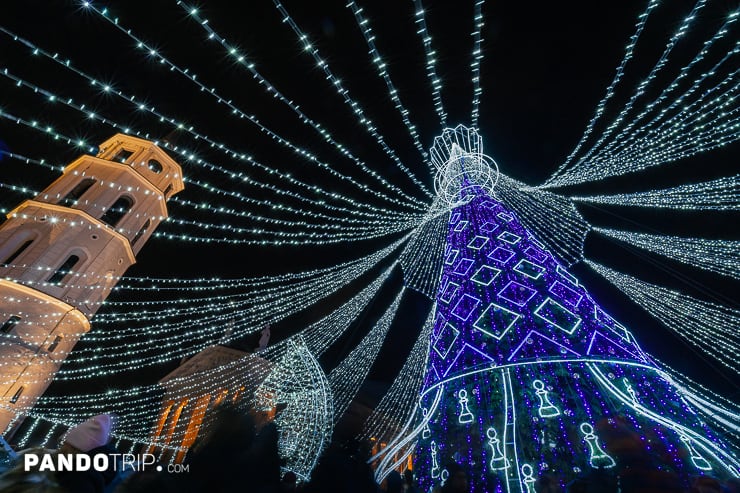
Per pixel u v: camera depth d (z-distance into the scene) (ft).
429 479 22.48
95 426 10.04
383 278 48.03
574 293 25.90
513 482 19.77
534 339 23.39
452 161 36.50
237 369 108.37
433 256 44.78
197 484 8.27
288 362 83.20
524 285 25.99
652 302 46.01
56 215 81.92
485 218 31.58
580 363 22.38
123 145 100.58
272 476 8.89
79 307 78.74
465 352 24.86
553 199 41.68
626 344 23.95
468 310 26.55
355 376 75.46
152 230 99.40
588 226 42.68
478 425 22.12
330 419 70.69
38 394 73.26
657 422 20.06
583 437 19.84
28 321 72.59
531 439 20.59
